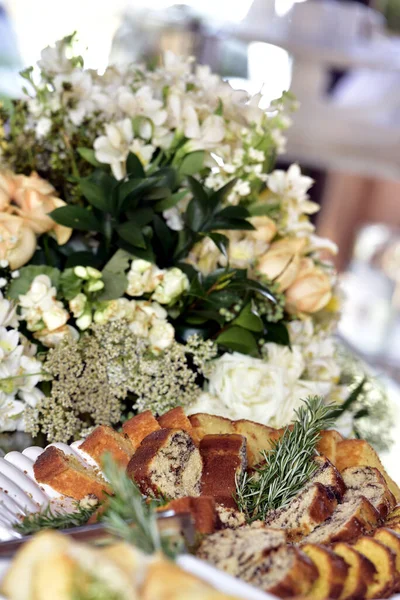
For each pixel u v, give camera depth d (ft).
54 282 3.49
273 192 3.89
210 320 3.65
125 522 2.38
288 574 2.34
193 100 3.77
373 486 2.89
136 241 3.45
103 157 3.58
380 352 9.23
